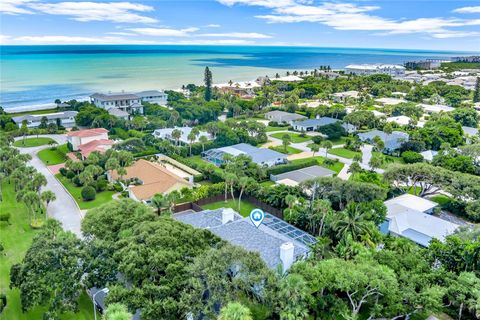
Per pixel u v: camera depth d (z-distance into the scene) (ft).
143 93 610.65
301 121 479.00
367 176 267.39
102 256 139.85
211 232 160.15
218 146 371.35
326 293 142.31
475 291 130.21
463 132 420.36
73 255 135.54
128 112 528.22
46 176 297.74
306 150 388.16
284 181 277.85
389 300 129.49
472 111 488.44
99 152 312.50
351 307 144.77
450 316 147.54
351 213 181.06
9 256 181.47
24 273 133.59
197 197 244.83
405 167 255.09
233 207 245.86
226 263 122.31
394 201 240.12
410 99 653.71
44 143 394.73
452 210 243.19
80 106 529.86
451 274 142.41
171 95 641.81
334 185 224.12
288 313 115.75
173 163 323.57
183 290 119.14
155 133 417.69
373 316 133.08
